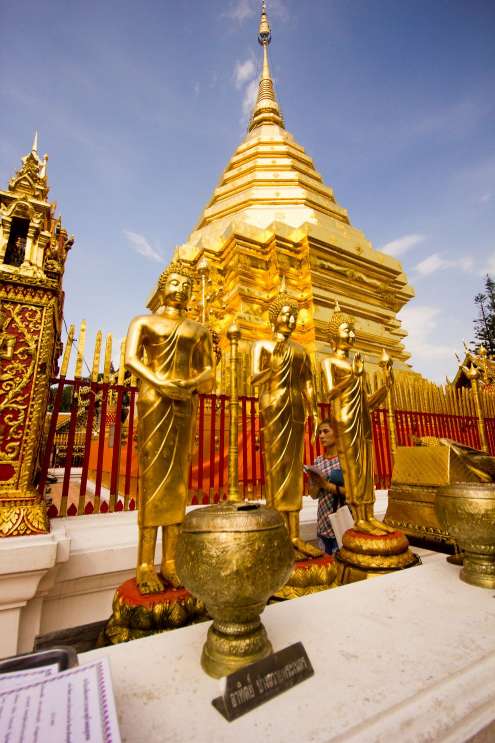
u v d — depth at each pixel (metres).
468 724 1.34
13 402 3.32
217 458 5.75
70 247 4.81
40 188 3.91
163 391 2.79
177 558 1.73
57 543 2.98
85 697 1.22
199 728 1.25
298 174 13.56
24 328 3.47
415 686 1.46
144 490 2.84
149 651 1.76
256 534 1.61
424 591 2.44
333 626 1.98
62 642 3.14
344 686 1.46
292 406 3.57
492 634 1.89
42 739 1.04
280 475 3.52
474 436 8.30
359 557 3.62
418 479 4.29
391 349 10.79
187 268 3.45
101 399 4.51
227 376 6.21
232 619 1.63
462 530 2.54
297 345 3.79
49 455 4.12
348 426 3.91
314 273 10.03
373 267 11.46
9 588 2.75
